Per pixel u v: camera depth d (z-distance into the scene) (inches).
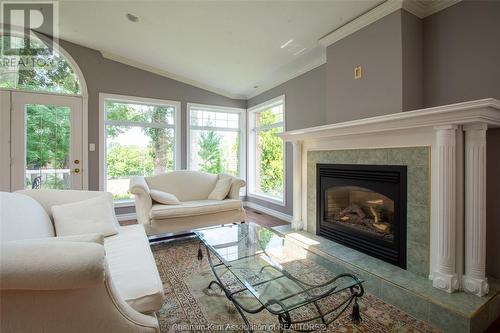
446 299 61.2
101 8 110.7
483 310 58.4
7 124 135.2
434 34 85.7
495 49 72.0
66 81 150.1
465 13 78.0
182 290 76.3
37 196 76.9
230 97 201.9
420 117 68.5
